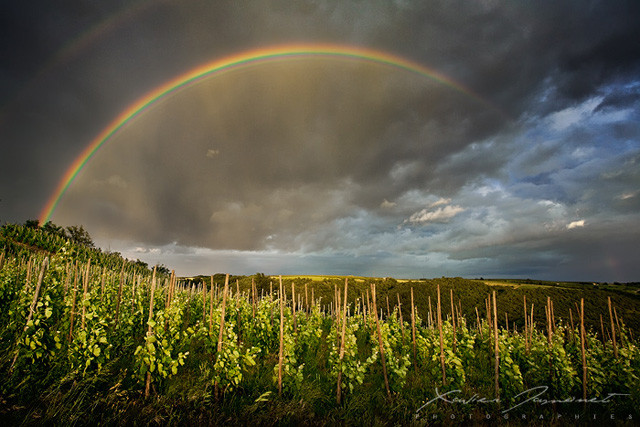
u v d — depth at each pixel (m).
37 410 4.69
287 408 6.08
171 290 7.29
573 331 10.71
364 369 7.31
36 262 12.98
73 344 5.85
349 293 28.27
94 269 14.24
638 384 8.41
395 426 6.33
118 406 5.32
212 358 8.18
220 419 5.59
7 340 6.36
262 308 11.03
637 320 19.55
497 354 8.05
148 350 5.90
